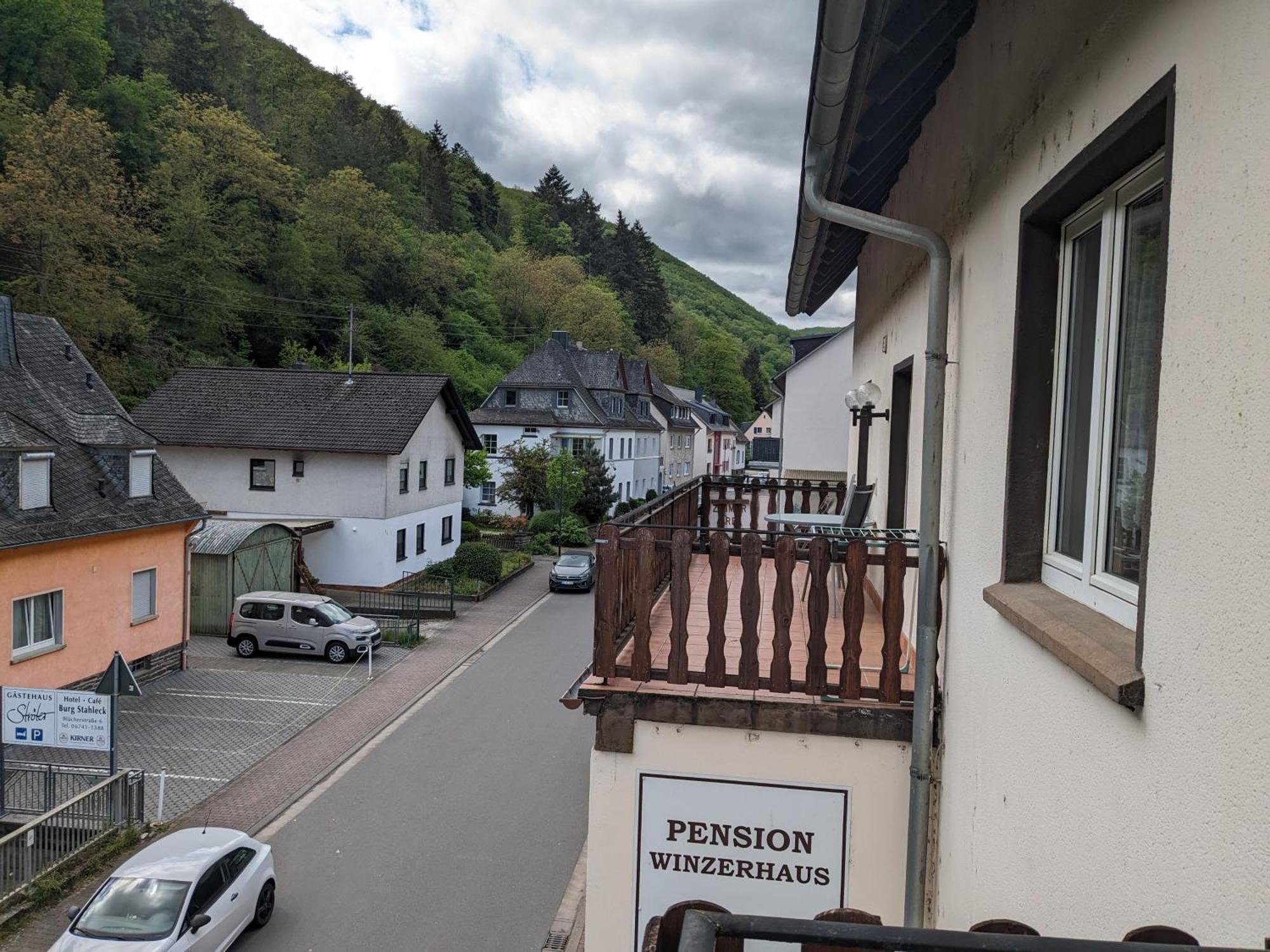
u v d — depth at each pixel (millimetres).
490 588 31375
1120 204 2703
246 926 10273
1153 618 1973
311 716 17797
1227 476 1652
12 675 15336
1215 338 1720
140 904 8938
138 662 19047
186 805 13516
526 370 50062
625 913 4523
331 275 63688
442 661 22250
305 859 12070
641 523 5914
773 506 10648
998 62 3635
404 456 30875
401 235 73500
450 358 67562
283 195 60906
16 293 37219
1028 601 2959
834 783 4379
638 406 59406
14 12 46531
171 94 59469
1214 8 1768
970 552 3844
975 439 3836
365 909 10867
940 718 4266
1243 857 1553
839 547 4723
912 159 6070
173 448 30000
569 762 15812
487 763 15672
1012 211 3387
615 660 4824
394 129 93938
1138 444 2578
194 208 50156
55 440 18328
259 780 14586
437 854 12312
